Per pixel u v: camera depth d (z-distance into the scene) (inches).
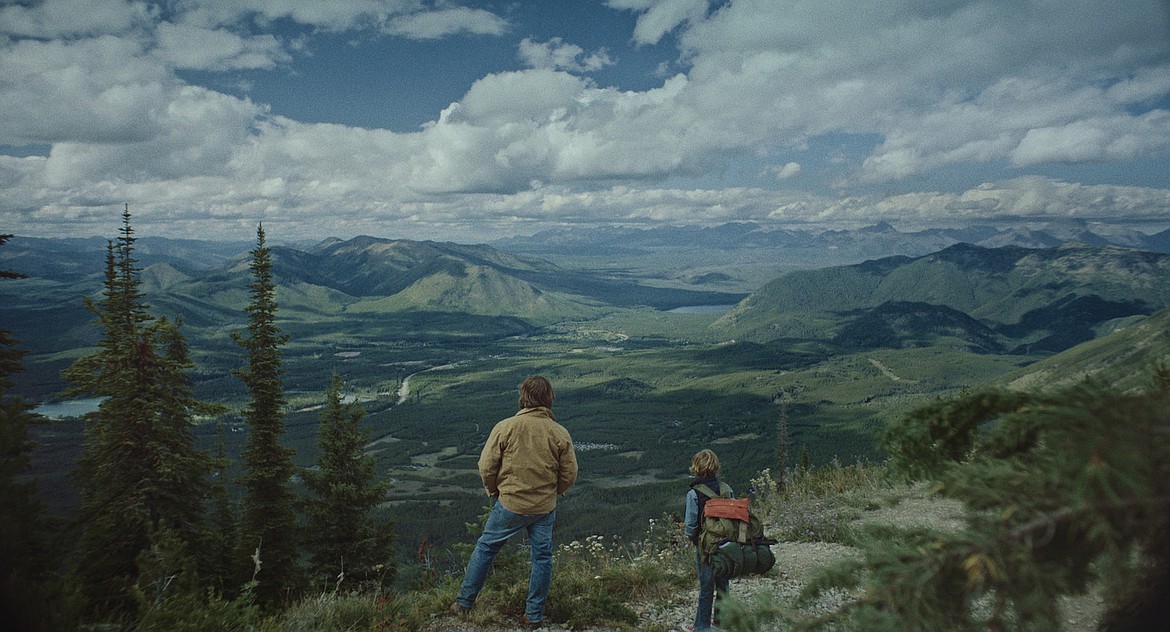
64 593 125.7
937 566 43.0
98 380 700.0
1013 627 40.3
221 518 768.9
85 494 634.8
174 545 206.2
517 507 213.5
